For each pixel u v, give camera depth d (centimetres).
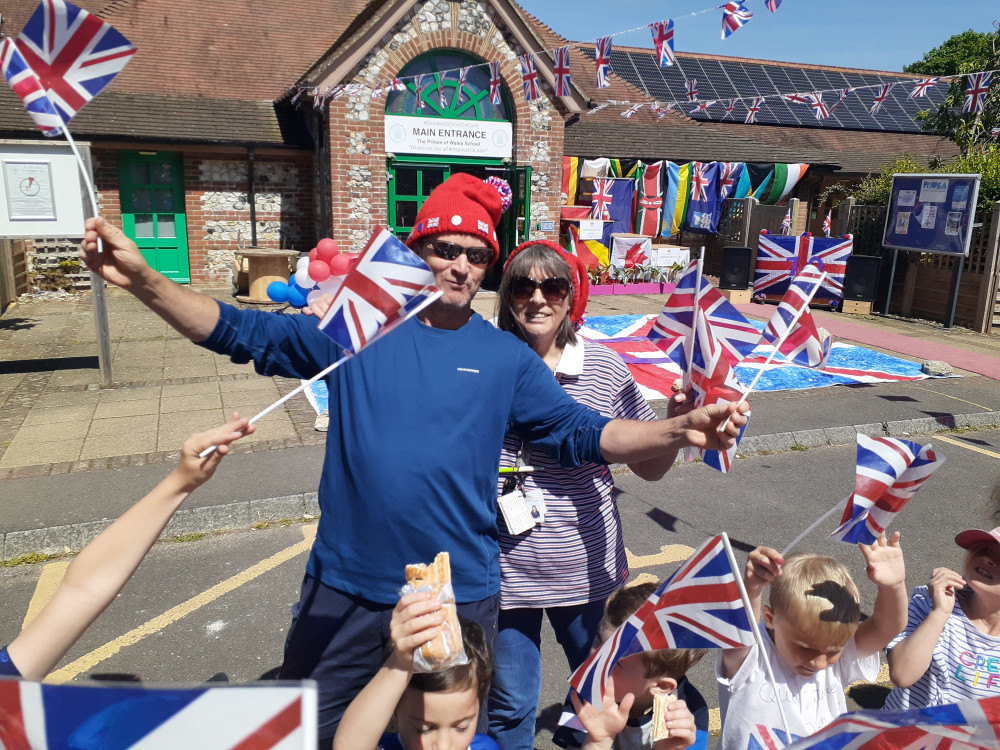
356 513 213
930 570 465
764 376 901
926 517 541
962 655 247
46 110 173
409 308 181
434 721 174
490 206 230
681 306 240
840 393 837
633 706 209
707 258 1889
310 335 217
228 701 88
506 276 267
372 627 214
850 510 215
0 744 93
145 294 187
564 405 232
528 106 1442
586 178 1722
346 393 217
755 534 515
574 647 268
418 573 161
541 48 1411
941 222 1244
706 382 234
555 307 261
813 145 2158
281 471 577
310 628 220
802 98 927
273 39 1755
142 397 768
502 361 224
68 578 150
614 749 218
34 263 1376
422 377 215
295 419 704
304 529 508
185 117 1505
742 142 1977
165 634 388
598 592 261
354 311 183
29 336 1039
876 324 1288
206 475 160
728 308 236
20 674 141
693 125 2006
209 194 1530
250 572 451
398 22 1331
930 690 253
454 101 1416
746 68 2341
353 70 1328
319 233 1546
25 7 1659
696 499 573
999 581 238
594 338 1091
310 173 1590
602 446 223
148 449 618
